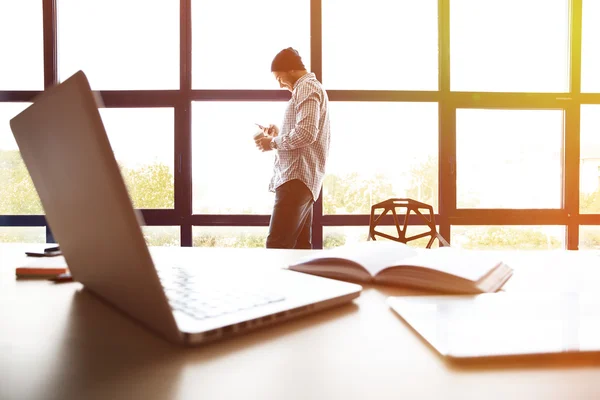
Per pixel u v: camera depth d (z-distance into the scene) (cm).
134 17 262
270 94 262
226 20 263
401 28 267
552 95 265
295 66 192
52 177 36
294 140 180
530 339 32
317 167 195
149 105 261
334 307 45
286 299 42
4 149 261
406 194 267
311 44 261
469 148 267
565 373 28
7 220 260
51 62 259
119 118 262
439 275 52
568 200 267
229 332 34
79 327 38
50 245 103
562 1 268
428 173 268
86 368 29
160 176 264
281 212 191
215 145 265
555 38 269
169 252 88
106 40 262
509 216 266
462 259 59
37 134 36
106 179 27
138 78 263
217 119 265
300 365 30
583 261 74
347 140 264
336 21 264
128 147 262
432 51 268
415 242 266
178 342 32
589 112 269
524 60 268
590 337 32
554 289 53
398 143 266
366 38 265
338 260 61
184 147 261
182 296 42
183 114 261
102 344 34
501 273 58
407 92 263
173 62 263
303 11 264
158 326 33
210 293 44
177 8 261
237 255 84
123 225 28
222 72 264
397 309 42
